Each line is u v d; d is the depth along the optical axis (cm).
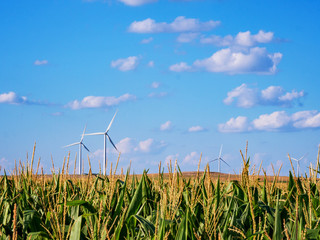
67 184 584
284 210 478
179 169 580
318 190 569
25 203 539
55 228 409
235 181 566
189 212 452
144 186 509
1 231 475
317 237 390
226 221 423
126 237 423
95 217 408
